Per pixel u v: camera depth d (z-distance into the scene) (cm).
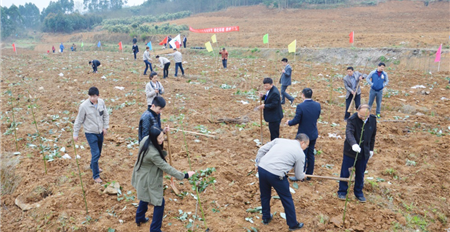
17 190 594
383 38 2717
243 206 563
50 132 867
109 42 5709
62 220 499
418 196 605
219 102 1188
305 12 5425
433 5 4656
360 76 963
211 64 2183
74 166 679
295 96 1284
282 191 477
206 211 541
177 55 1622
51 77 1631
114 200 564
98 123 607
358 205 571
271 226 509
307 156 634
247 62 2317
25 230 491
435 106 1170
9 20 8712
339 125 973
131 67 1991
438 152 776
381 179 655
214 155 748
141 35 5216
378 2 5278
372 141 564
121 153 752
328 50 2405
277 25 4525
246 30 4384
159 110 552
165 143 810
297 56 2506
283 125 959
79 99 1222
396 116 1052
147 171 445
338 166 716
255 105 1139
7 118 971
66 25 8594
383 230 509
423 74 1730
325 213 548
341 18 4562
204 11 8531
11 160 683
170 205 552
